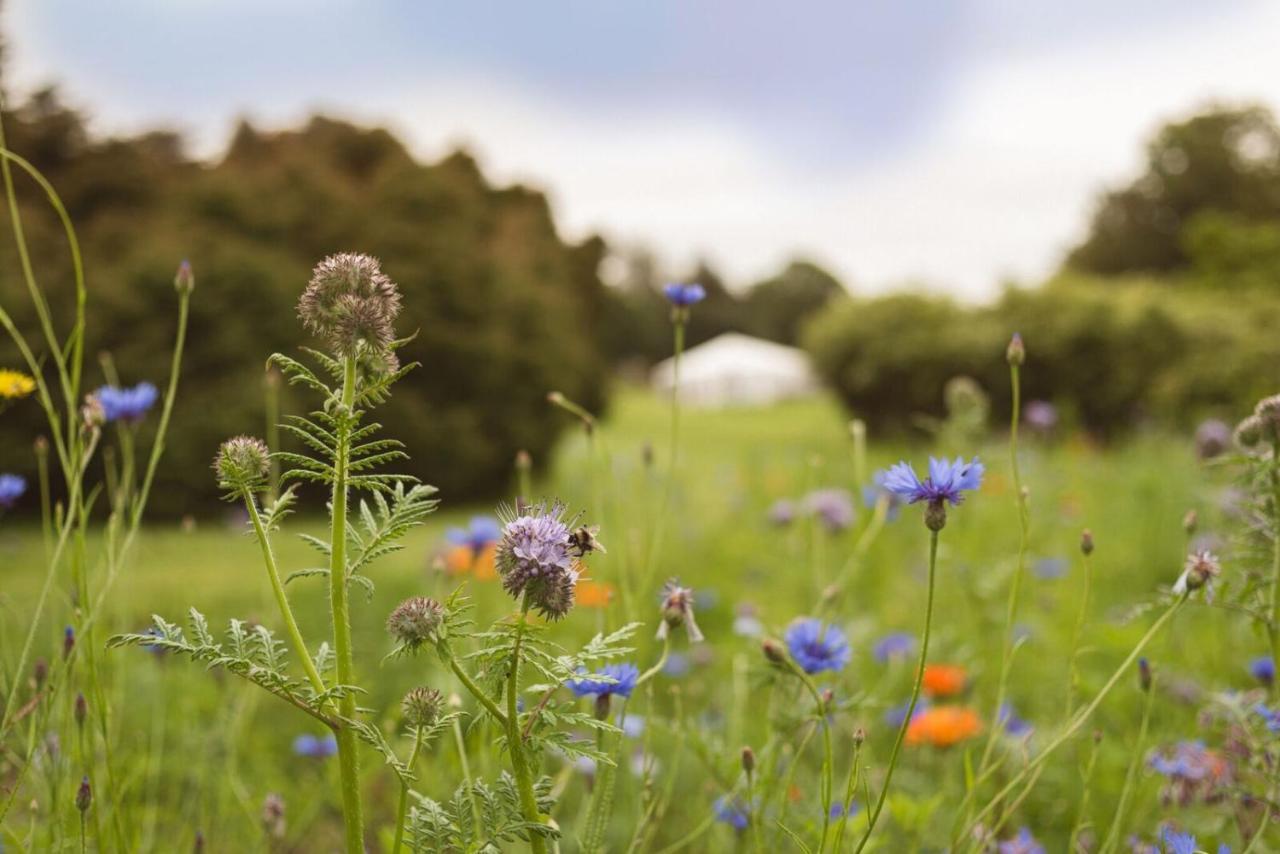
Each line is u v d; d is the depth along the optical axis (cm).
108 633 304
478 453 1502
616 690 199
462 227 1596
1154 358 1892
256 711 443
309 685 154
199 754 326
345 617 159
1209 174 4791
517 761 156
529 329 1595
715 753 253
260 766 362
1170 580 623
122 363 1245
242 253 1325
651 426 3014
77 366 243
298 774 382
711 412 3831
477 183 1961
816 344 2247
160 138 1580
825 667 236
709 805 301
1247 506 251
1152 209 4934
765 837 244
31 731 214
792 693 238
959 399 631
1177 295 2300
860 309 2192
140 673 379
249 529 160
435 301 1530
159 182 1502
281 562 859
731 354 5753
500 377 1538
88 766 215
